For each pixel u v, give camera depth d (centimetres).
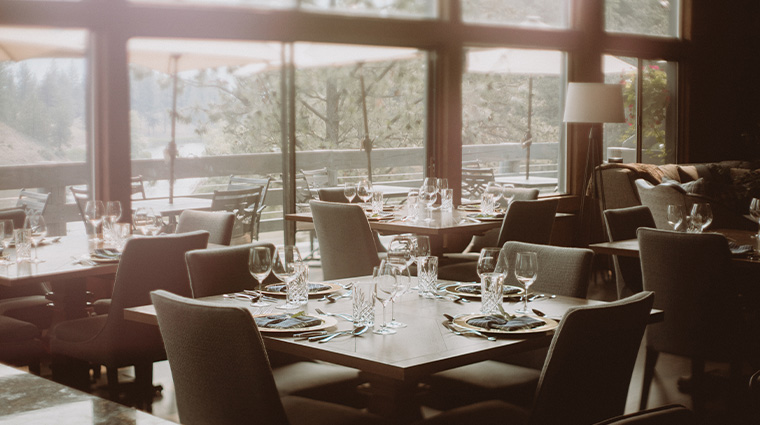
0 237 390
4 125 558
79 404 109
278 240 693
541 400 221
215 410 231
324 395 289
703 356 366
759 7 1109
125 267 352
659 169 907
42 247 446
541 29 853
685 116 1041
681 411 126
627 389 245
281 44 677
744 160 1105
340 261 522
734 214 677
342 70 716
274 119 680
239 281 344
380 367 220
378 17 728
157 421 103
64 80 573
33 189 572
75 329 374
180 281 372
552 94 878
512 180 852
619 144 966
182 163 634
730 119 1099
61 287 439
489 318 265
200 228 488
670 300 372
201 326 223
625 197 805
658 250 370
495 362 318
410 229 513
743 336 386
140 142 612
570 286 328
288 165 691
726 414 388
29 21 544
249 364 218
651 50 982
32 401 111
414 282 353
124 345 359
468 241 790
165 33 603
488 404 260
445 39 770
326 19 691
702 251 355
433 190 605
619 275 466
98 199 591
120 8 576
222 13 631
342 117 720
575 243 890
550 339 253
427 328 262
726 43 1080
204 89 640
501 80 834
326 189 645
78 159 586
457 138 787
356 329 255
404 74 756
